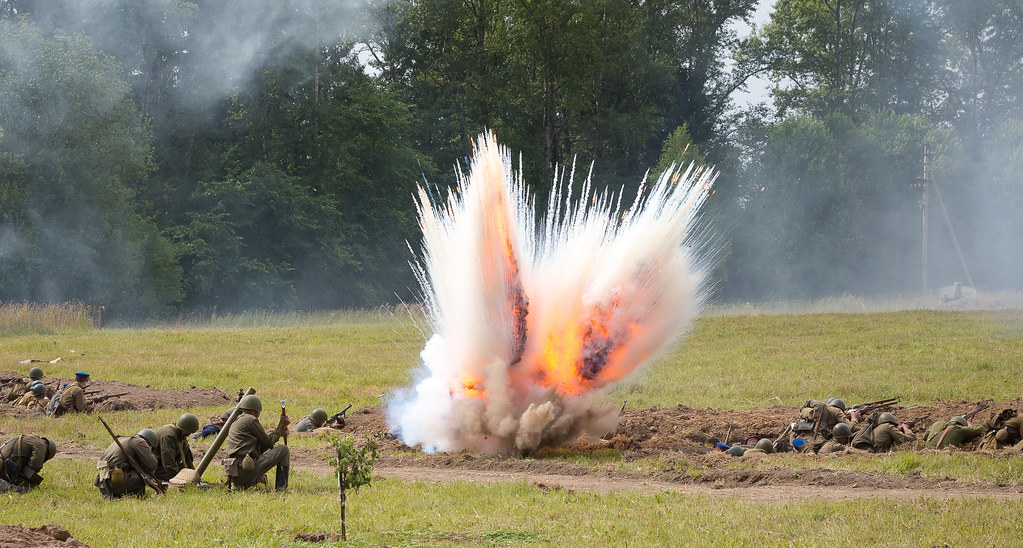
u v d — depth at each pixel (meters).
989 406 20.22
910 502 11.66
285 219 61.84
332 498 12.71
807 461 15.34
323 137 65.88
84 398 21.80
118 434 18.39
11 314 40.97
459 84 70.75
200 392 24.34
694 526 10.71
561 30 65.81
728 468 14.71
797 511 11.30
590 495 12.77
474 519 11.31
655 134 74.56
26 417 20.88
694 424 19.36
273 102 67.31
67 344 36.22
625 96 76.38
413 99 73.56
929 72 78.50
